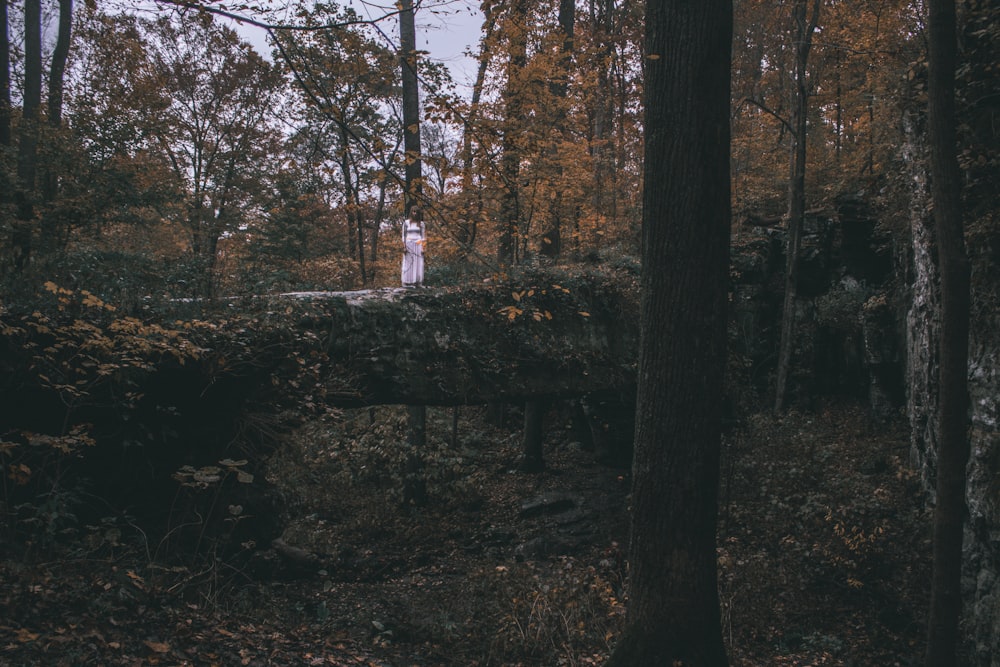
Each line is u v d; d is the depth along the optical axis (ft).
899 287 55.36
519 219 44.65
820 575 35.94
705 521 19.01
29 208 41.70
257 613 23.84
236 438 29.35
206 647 17.03
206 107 75.36
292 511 45.14
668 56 18.79
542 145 41.19
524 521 47.73
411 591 35.06
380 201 60.18
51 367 23.41
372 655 22.94
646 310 19.31
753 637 30.42
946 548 22.00
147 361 25.75
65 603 16.34
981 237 29.53
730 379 52.70
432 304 36.63
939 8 21.35
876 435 52.37
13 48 48.73
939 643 22.13
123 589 17.97
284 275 33.40
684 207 18.70
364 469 51.11
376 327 34.35
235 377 29.07
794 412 56.75
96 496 24.72
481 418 67.56
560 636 26.71
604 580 32.35
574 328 40.88
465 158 33.30
